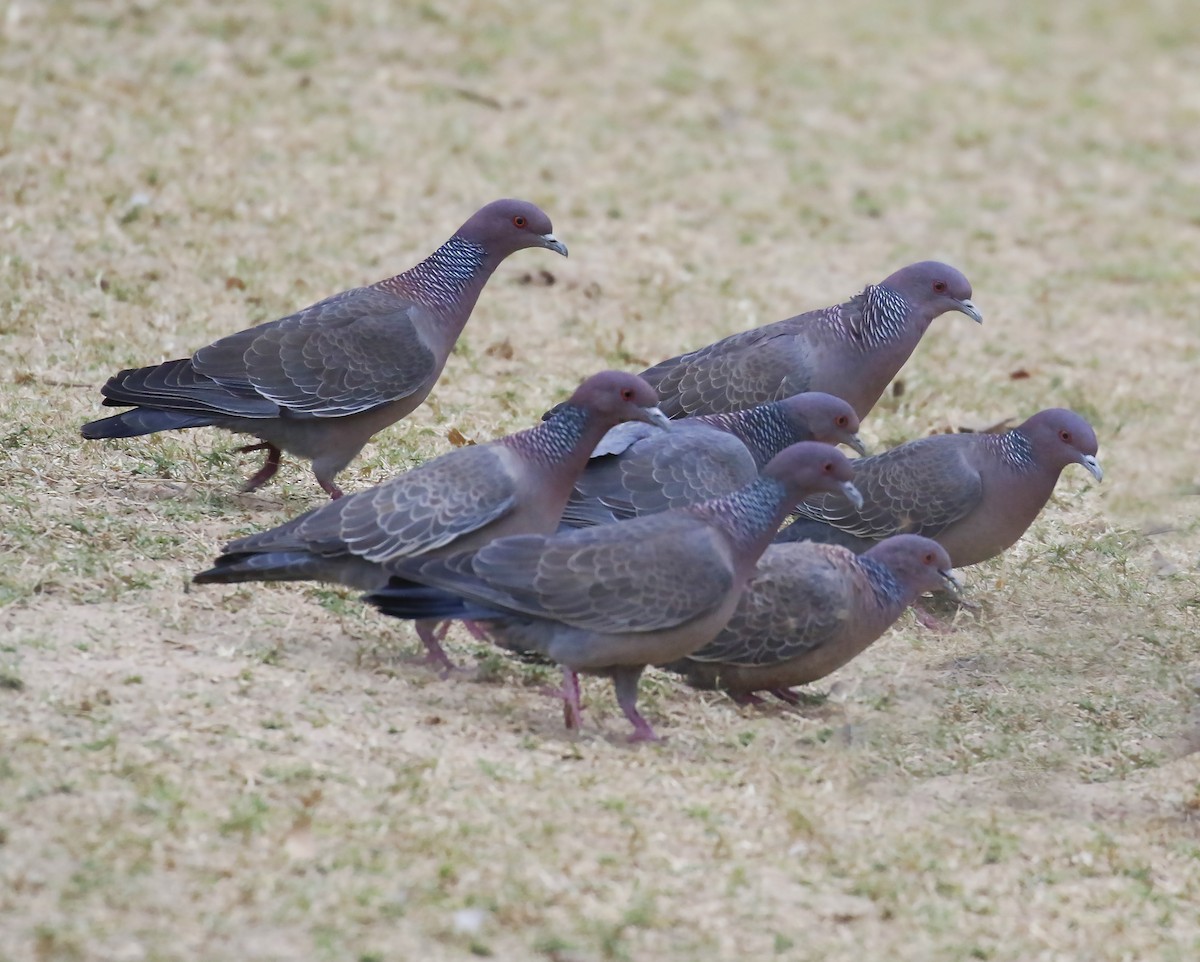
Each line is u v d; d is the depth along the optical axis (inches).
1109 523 577.0
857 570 419.5
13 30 888.3
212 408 467.2
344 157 838.5
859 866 334.3
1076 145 1066.7
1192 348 778.2
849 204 921.5
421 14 1031.6
